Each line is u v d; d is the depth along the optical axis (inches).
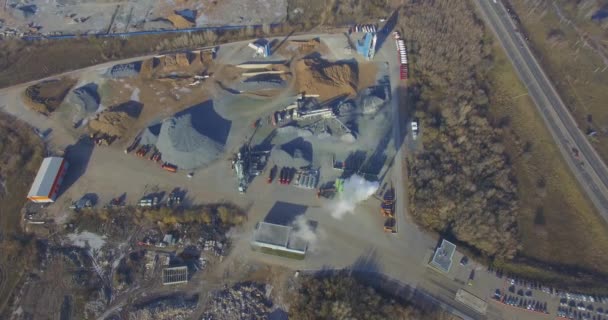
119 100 3410.4
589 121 3122.5
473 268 2497.5
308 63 3533.5
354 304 2273.6
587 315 2315.5
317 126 3157.0
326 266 2519.7
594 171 2876.5
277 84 3452.3
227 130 3184.1
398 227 2672.2
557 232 2640.3
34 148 3144.7
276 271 2513.5
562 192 2802.7
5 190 2938.0
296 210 2763.3
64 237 2706.7
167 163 3024.1
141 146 3137.3
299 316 2304.4
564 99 3253.0
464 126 3068.4
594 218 2682.1
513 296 2394.2
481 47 3585.1
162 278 2493.8
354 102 3307.1
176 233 2679.6
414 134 3075.8
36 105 3385.8
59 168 2920.8
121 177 2965.1
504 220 2588.6
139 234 2691.9
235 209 2773.1
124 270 2541.8
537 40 3663.9
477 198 2642.7
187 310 2363.4
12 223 2785.4
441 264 2471.7
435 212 2677.2
